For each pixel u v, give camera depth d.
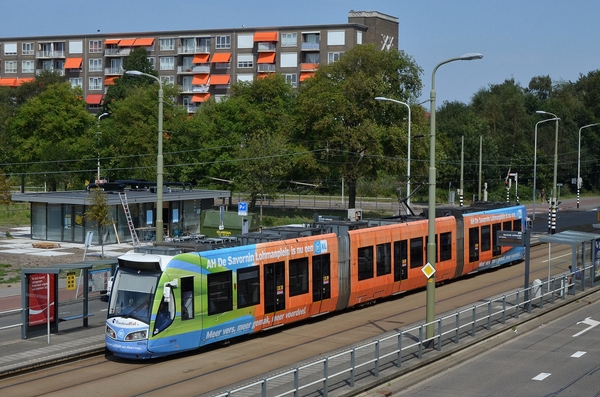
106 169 62.41
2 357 18.73
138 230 49.03
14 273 35.28
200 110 81.56
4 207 74.06
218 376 17.44
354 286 26.02
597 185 108.31
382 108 63.47
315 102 63.44
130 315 18.77
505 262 37.62
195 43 107.75
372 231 27.25
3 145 82.81
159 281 18.83
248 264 21.50
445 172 88.31
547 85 126.81
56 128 73.19
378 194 92.06
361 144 62.62
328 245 24.84
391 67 65.50
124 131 65.50
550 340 21.67
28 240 49.06
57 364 18.62
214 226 49.12
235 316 20.91
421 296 29.58
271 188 60.75
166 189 54.56
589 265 32.19
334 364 18.22
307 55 103.50
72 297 29.66
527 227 35.97
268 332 22.95
